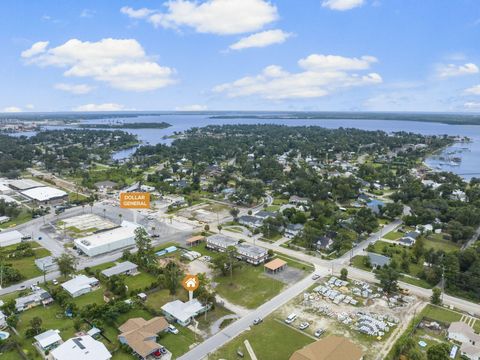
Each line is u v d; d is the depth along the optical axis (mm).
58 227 170375
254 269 127375
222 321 95062
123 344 83562
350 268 128375
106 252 142875
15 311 97562
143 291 110188
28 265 129500
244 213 195875
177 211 199375
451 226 159125
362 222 164375
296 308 101625
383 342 86500
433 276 116188
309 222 166000
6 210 182125
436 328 93062
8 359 79938
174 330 89938
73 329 90625
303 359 74562
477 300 107250
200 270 126625
